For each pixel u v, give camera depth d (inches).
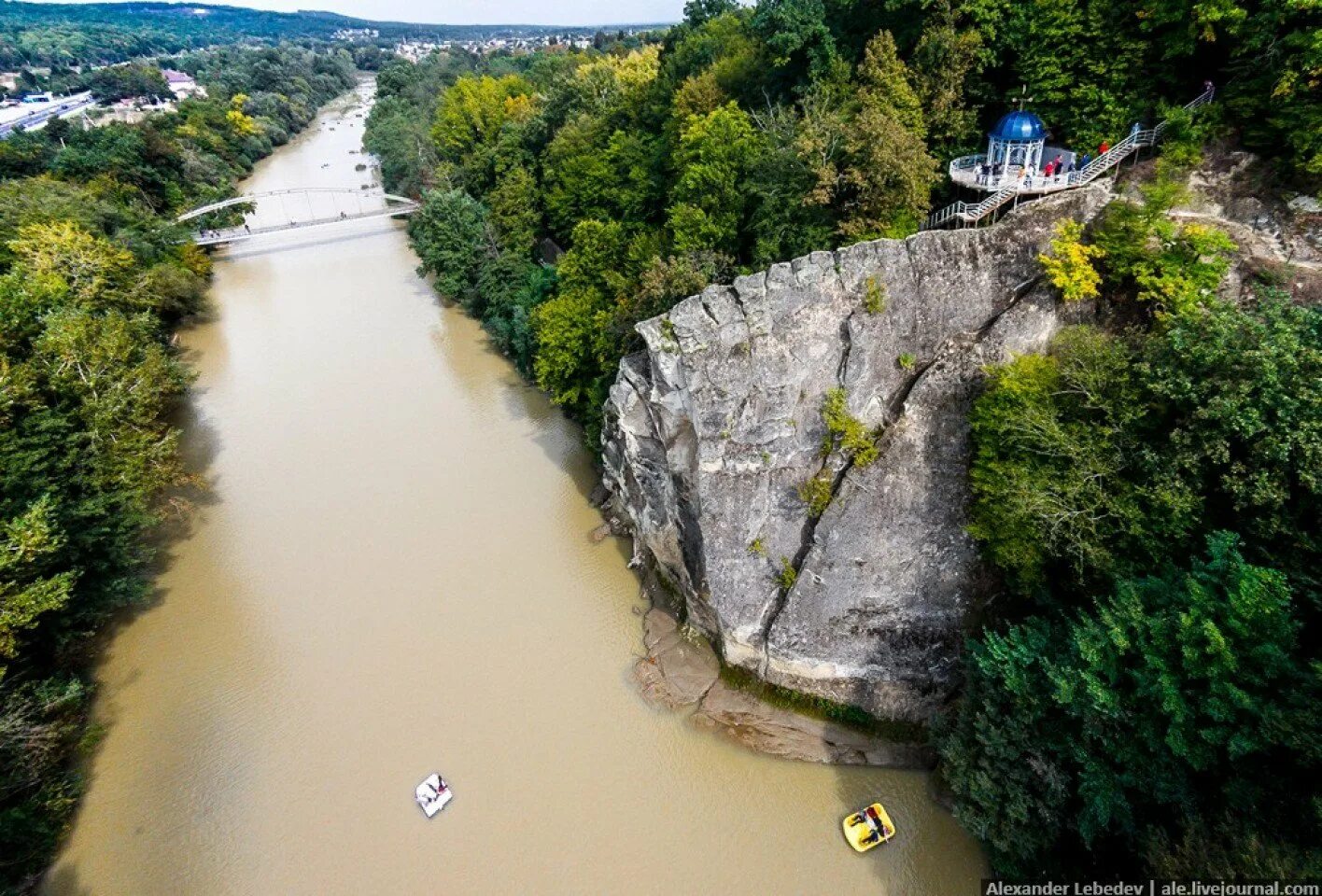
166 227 3075.8
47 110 6599.4
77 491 1453.0
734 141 1582.2
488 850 1154.0
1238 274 1029.8
